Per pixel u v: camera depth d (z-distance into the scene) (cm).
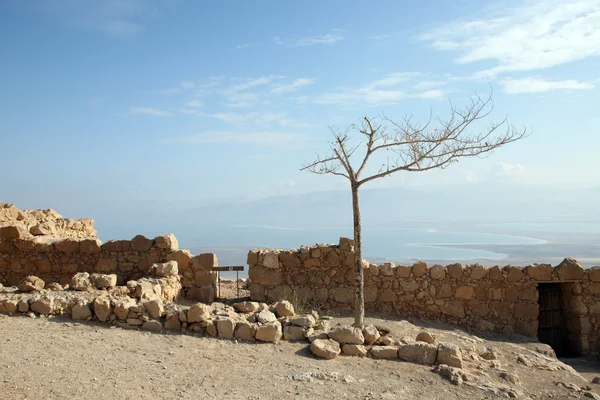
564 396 888
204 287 1452
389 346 994
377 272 1448
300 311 1317
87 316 1038
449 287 1425
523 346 1269
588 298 1384
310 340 1013
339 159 1106
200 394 720
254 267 1478
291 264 1472
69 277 1505
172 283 1370
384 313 1430
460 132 1045
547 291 1472
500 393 821
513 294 1404
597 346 1374
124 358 837
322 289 1459
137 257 1486
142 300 1090
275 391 759
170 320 1031
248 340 1006
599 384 1030
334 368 883
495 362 1016
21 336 888
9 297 1092
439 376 879
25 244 1523
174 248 1495
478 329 1395
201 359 877
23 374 709
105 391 687
